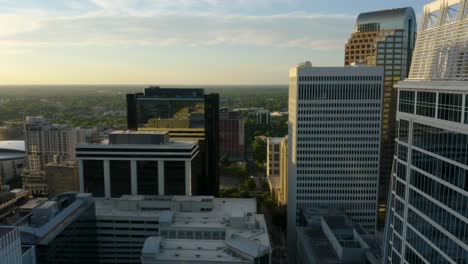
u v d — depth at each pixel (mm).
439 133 89625
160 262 139375
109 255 190375
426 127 95812
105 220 188125
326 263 156250
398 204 113312
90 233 178750
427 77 100938
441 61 95500
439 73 95438
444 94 87625
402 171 110188
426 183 96000
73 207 165875
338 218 193000
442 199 88625
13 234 116125
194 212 194500
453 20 96375
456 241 83125
